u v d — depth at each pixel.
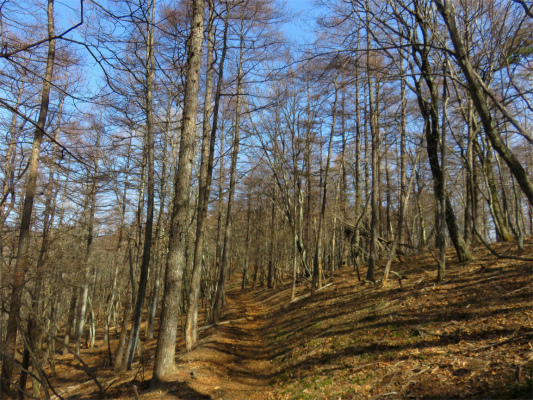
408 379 5.64
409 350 6.84
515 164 3.57
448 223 12.34
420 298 9.60
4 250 12.97
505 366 4.96
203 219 12.54
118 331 25.94
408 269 14.77
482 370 5.11
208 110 13.77
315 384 7.11
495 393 4.40
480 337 6.31
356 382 6.37
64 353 20.44
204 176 13.47
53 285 13.77
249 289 38.59
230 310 21.45
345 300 13.36
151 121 12.32
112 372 13.41
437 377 5.39
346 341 8.79
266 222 33.03
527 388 4.18
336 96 17.44
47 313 15.03
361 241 24.00
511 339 5.61
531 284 7.82
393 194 26.58
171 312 8.62
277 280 32.25
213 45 12.84
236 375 9.60
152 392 7.75
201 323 18.97
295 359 9.42
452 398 4.69
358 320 9.97
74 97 4.58
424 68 10.54
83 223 16.80
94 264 19.61
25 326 11.23
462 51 3.83
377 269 18.12
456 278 10.23
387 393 5.42
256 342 13.97
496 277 9.16
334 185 23.72
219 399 7.42
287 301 20.34
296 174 22.16
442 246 10.56
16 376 14.03
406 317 8.62
